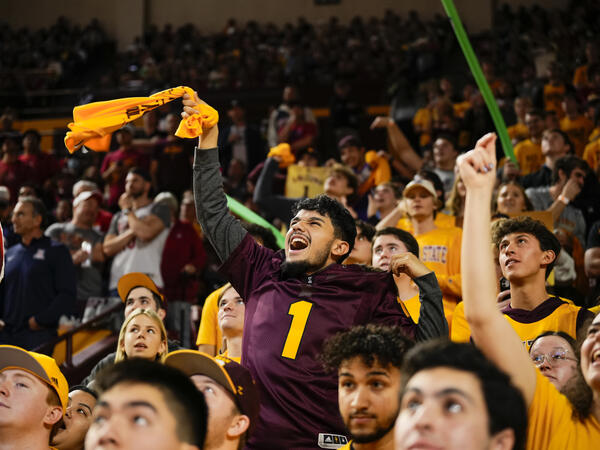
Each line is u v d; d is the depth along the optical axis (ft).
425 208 22.20
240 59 78.13
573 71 56.59
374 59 72.18
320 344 12.57
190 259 29.55
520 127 38.06
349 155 34.88
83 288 29.73
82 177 47.67
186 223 30.12
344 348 9.64
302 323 12.73
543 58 64.23
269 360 12.59
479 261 8.75
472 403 6.47
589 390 9.57
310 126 46.26
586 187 26.27
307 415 12.25
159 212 29.32
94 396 14.92
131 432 6.64
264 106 66.44
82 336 27.76
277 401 12.35
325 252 13.53
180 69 76.84
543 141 29.73
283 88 68.80
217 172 14.08
